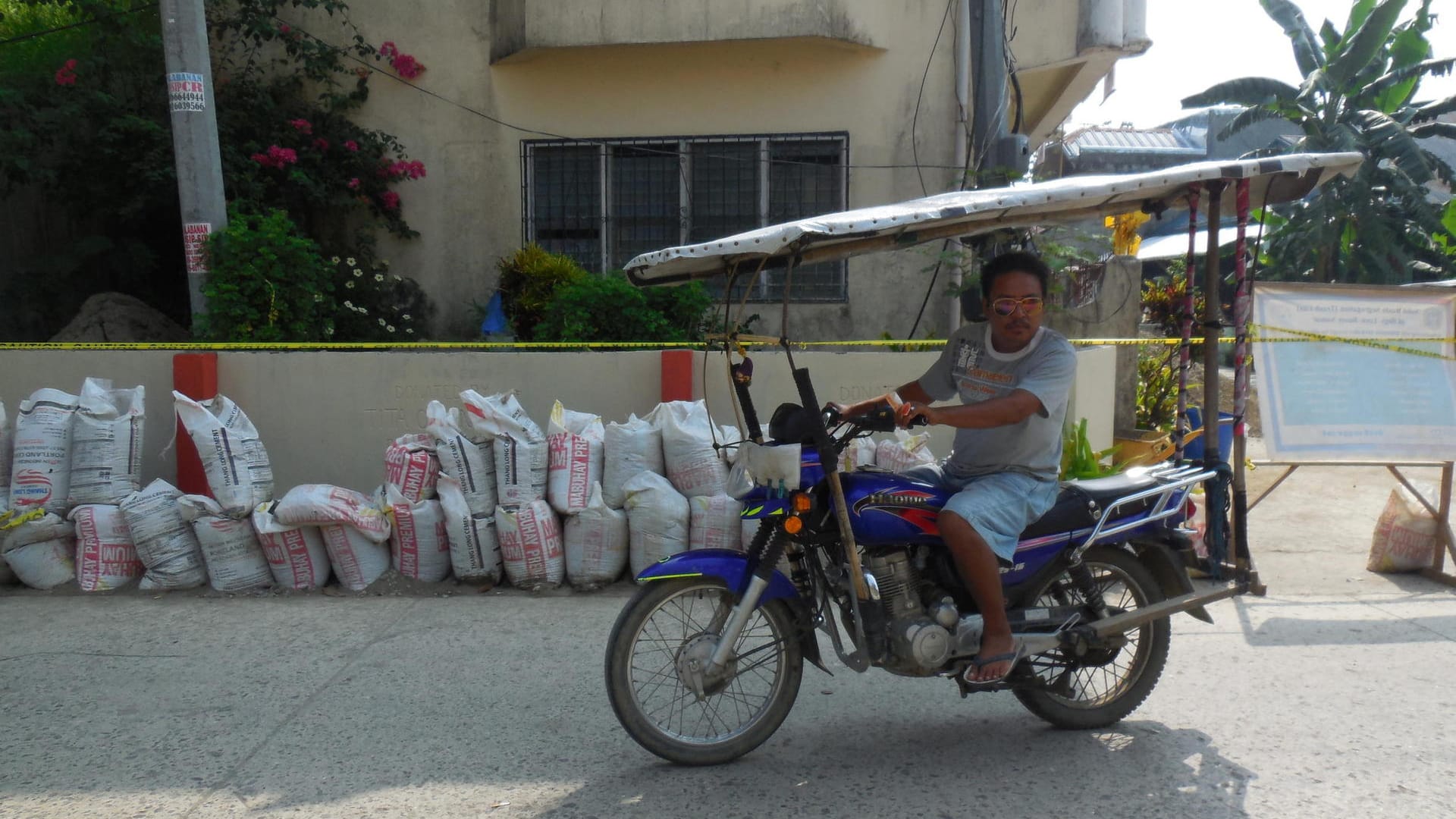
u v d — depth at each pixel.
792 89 9.06
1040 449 3.45
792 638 3.53
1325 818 3.08
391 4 9.23
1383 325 5.61
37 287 9.41
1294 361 5.57
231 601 5.30
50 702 3.99
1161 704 3.94
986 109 7.59
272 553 5.40
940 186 9.03
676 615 3.79
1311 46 17.34
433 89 9.30
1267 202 4.47
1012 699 4.02
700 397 6.78
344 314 8.50
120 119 8.52
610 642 3.37
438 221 9.42
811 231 3.10
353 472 6.86
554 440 5.54
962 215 3.36
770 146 9.17
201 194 7.20
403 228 9.34
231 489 5.36
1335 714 3.83
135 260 9.38
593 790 3.29
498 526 5.37
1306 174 4.22
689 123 9.20
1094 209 3.99
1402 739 3.61
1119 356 8.05
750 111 9.12
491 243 9.41
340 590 5.46
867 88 9.02
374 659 4.45
